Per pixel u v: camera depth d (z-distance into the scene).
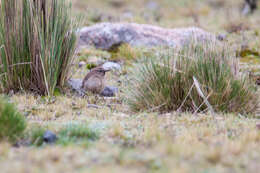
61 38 25.62
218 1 76.75
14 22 24.94
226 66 23.47
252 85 23.94
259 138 17.39
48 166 13.12
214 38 25.58
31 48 25.23
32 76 25.73
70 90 26.89
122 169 12.86
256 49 38.25
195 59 23.47
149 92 23.55
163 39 39.25
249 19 53.12
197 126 19.38
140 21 50.25
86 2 74.31
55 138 16.84
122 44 38.72
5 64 25.20
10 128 16.59
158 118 20.92
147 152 14.64
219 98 22.58
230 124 19.70
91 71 27.05
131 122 20.39
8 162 13.57
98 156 14.04
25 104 23.06
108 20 51.31
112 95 27.81
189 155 14.35
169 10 69.81
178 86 23.19
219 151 14.53
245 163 13.82
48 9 25.05
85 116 21.78
